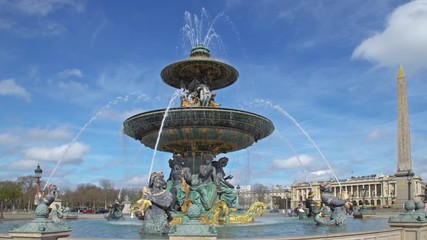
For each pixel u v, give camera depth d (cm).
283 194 14612
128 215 2841
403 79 5316
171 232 770
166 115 1594
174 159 1720
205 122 1605
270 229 1355
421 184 8862
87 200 10038
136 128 1717
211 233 758
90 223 1742
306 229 1353
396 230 1170
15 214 5259
